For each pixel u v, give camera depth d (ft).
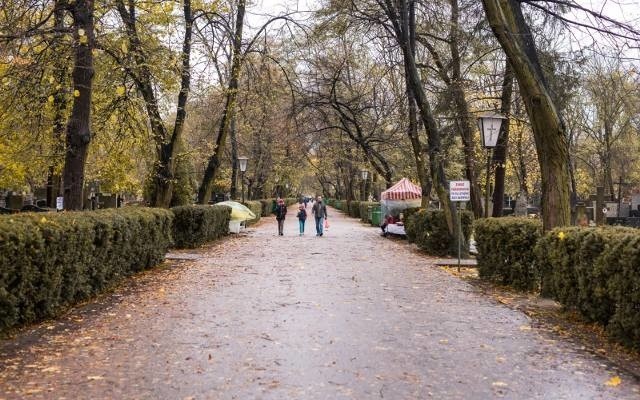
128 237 38.17
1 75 35.37
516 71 34.83
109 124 55.88
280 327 25.20
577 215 99.60
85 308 29.40
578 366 19.62
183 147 93.97
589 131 114.83
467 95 75.31
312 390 16.78
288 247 70.90
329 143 146.30
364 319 27.22
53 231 25.76
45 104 43.50
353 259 56.65
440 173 63.52
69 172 39.86
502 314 28.99
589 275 24.72
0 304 22.21
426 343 22.72
